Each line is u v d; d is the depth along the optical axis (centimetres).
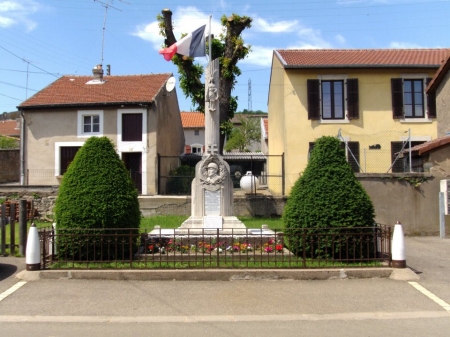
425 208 1412
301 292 746
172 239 1009
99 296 725
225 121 1975
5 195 2006
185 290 755
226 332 581
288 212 951
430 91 1880
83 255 885
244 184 2083
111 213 893
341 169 936
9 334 572
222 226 1159
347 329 591
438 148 1455
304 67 2200
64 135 2462
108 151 952
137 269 825
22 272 830
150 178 2364
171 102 2897
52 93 2622
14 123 4881
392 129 2239
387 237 880
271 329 591
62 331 584
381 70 2242
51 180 2459
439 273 873
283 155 2188
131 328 595
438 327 597
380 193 1417
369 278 824
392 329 590
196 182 1213
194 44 1305
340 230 881
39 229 1075
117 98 2461
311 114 2223
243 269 820
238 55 1953
